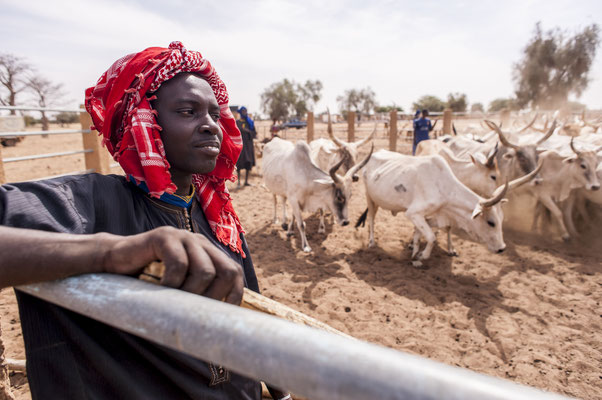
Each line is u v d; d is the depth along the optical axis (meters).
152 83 0.98
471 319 4.15
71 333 0.75
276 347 0.35
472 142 8.36
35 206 0.68
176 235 0.56
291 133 25.62
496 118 18.58
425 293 4.69
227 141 1.31
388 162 6.24
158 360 0.88
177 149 1.02
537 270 5.45
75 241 0.55
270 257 5.78
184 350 0.41
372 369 0.31
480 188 6.59
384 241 6.66
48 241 0.54
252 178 12.03
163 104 1.01
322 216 6.99
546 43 36.16
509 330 3.92
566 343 3.71
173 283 0.53
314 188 5.86
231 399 1.07
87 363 0.77
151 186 0.94
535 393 0.30
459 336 3.84
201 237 0.60
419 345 3.65
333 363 0.32
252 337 0.37
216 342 0.38
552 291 4.79
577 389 3.11
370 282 5.02
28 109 4.60
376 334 3.82
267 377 0.36
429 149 7.57
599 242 6.59
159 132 1.02
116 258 0.54
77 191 0.80
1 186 0.69
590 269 5.43
